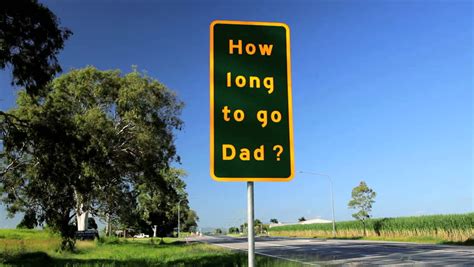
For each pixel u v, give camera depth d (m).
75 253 29.34
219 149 4.38
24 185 25.31
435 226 48.59
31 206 26.30
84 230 49.19
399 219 55.81
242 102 4.49
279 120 4.50
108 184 38.25
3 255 22.31
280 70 4.60
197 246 36.66
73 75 38.00
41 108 22.95
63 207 27.11
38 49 17.86
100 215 42.34
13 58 17.56
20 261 21.27
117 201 41.50
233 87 4.50
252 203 4.33
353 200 62.28
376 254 26.64
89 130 33.16
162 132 39.78
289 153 4.46
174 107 40.03
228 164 4.36
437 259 22.20
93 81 38.44
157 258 23.77
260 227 130.88
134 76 39.12
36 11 17.27
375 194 62.16
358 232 65.69
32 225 27.17
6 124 20.41
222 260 20.72
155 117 39.34
